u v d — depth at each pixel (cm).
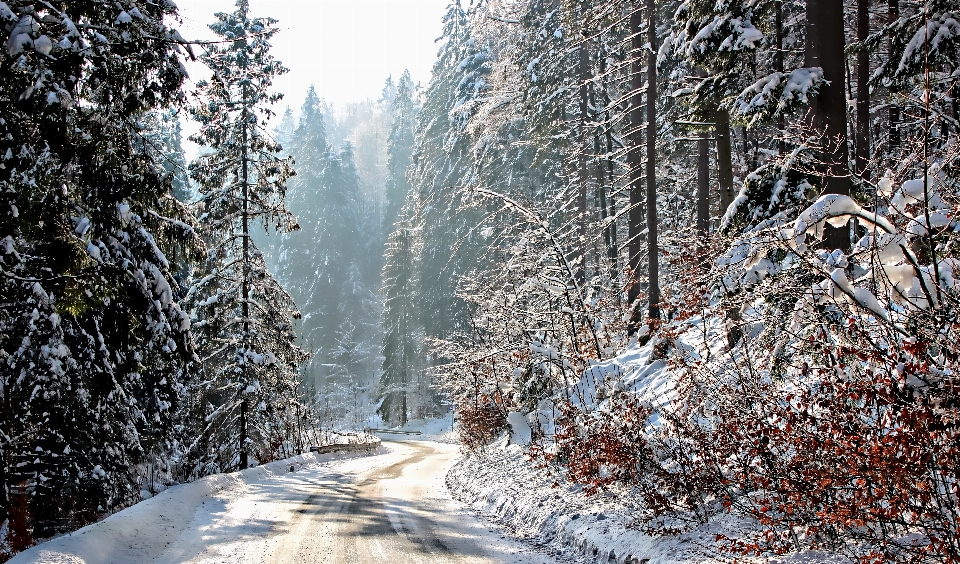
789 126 1035
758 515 643
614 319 1600
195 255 1456
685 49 1545
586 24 2052
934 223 552
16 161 984
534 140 2572
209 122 2473
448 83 4784
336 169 7531
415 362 6041
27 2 888
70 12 1042
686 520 757
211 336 2438
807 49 1119
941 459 448
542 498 1117
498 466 1670
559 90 2412
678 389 834
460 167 4228
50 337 1242
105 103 1107
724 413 722
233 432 2486
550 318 1648
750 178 1073
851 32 2305
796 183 1020
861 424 543
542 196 3394
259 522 1148
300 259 7494
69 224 1117
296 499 1470
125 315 1268
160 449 2086
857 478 530
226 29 2508
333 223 7400
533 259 1702
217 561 847
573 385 1374
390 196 7844
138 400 1866
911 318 511
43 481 1309
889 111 1528
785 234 633
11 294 1132
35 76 909
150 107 1146
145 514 1090
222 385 2491
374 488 1706
